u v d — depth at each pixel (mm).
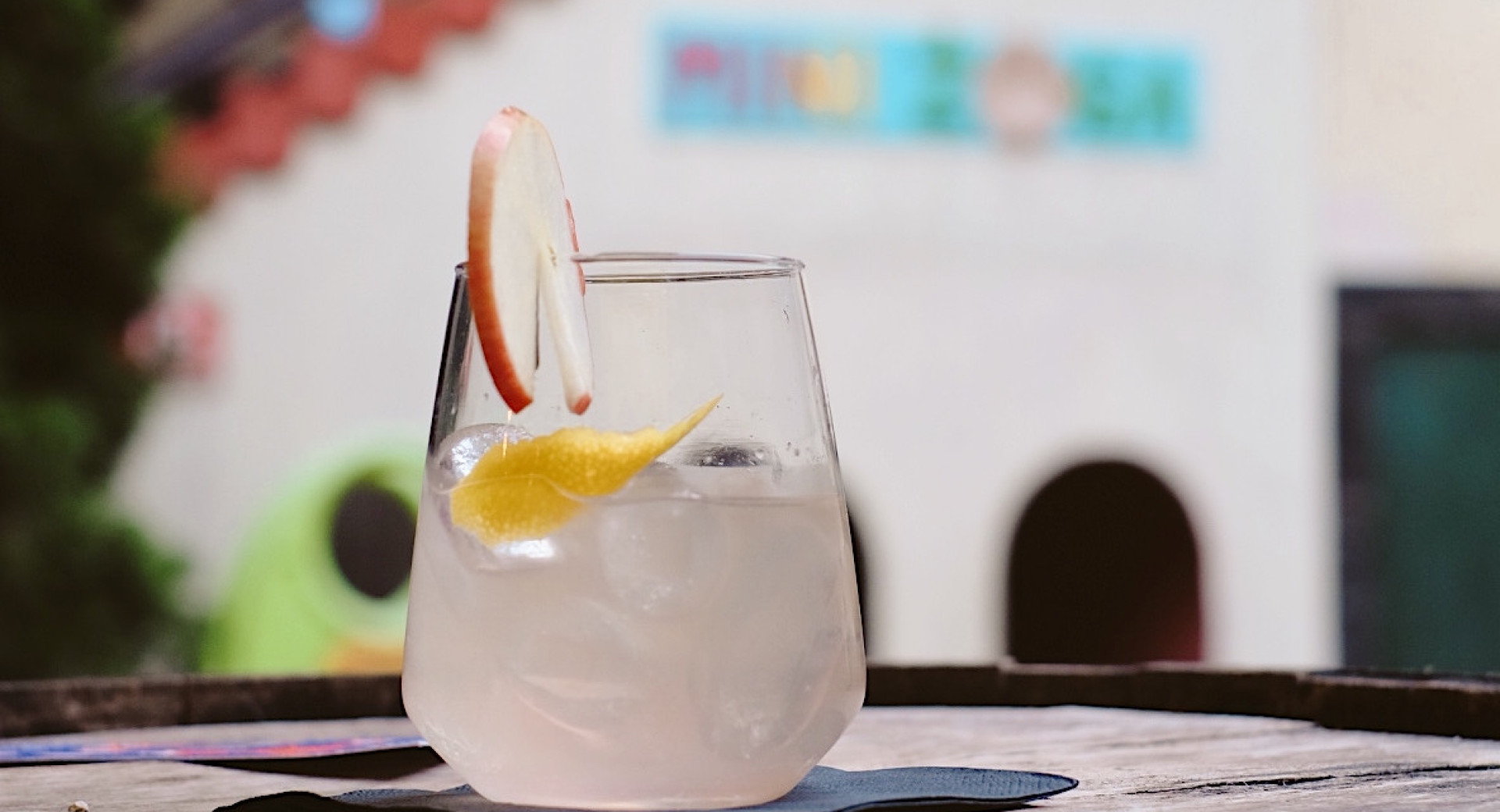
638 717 697
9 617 4246
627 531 697
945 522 6176
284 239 5703
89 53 4383
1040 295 6242
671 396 713
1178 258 6309
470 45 5832
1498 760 1012
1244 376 6336
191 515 5605
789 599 722
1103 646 6891
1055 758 1029
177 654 4930
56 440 4281
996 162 6215
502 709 708
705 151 6027
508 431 720
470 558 718
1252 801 825
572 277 718
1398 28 6445
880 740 1145
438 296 5820
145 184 4500
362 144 5766
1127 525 6805
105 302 4508
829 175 6113
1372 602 6422
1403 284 6473
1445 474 6527
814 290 6113
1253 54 6352
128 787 942
